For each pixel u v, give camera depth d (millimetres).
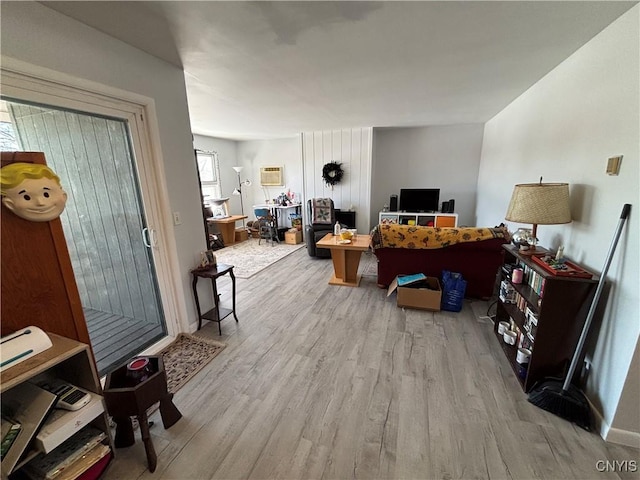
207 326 2686
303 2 1456
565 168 2131
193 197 2543
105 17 1562
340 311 2947
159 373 1439
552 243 2238
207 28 1707
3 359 1039
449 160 5516
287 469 1346
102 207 2268
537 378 1774
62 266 1369
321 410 1684
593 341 1640
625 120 1472
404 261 3230
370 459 1388
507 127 3674
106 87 1766
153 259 2262
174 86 2281
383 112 4055
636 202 1365
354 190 5672
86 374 1271
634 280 1354
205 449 1452
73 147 2035
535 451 1413
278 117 4293
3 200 1156
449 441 1475
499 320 2436
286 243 6133
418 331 2525
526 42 1911
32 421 1066
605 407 1501
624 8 1472
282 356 2209
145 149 2102
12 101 1443
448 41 1918
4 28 1317
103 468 1300
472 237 2836
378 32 1790
